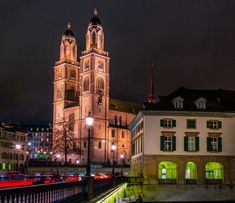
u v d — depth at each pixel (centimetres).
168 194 6844
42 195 1477
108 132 15525
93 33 16025
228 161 7106
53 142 16188
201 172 7019
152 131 7044
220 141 7144
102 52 15962
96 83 15550
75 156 14838
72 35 17425
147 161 6944
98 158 14950
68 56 17125
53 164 12412
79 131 15450
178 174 6969
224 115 7212
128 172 11362
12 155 12662
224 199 6969
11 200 1166
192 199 6881
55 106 16850
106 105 15688
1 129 11994
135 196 6662
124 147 16012
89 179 2488
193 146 7106
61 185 1789
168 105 7300
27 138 14150
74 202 2073
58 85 16950
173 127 7100
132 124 9281
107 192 3409
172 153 7012
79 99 15825
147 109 7138
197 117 7169
